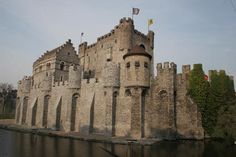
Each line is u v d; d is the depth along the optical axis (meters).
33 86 67.56
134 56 45.47
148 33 65.12
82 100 51.38
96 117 47.84
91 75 66.06
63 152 28.52
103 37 64.00
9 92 111.38
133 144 36.06
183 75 47.91
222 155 28.09
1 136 43.38
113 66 47.12
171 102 44.50
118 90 46.88
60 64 71.00
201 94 46.53
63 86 56.81
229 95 49.25
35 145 33.50
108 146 33.84
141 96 44.53
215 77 48.62
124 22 57.25
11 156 25.80
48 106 60.38
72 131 50.81
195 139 43.72
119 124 45.47
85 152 28.73
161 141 40.28
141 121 43.19
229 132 40.97
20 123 68.00
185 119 45.34
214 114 46.31
